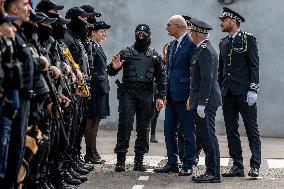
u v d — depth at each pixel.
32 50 6.12
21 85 5.16
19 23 5.66
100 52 11.37
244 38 9.98
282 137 17.81
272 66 17.84
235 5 17.98
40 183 6.80
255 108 9.98
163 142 15.48
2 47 5.07
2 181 5.43
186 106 10.10
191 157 10.14
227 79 10.05
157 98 10.62
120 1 18.53
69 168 8.95
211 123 9.32
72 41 9.27
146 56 10.56
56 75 6.88
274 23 17.84
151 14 18.44
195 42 9.47
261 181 9.60
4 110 5.09
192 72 9.43
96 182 9.17
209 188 8.84
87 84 9.60
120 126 10.46
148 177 9.84
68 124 7.73
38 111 6.10
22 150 5.53
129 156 12.62
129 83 10.51
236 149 10.11
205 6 18.16
